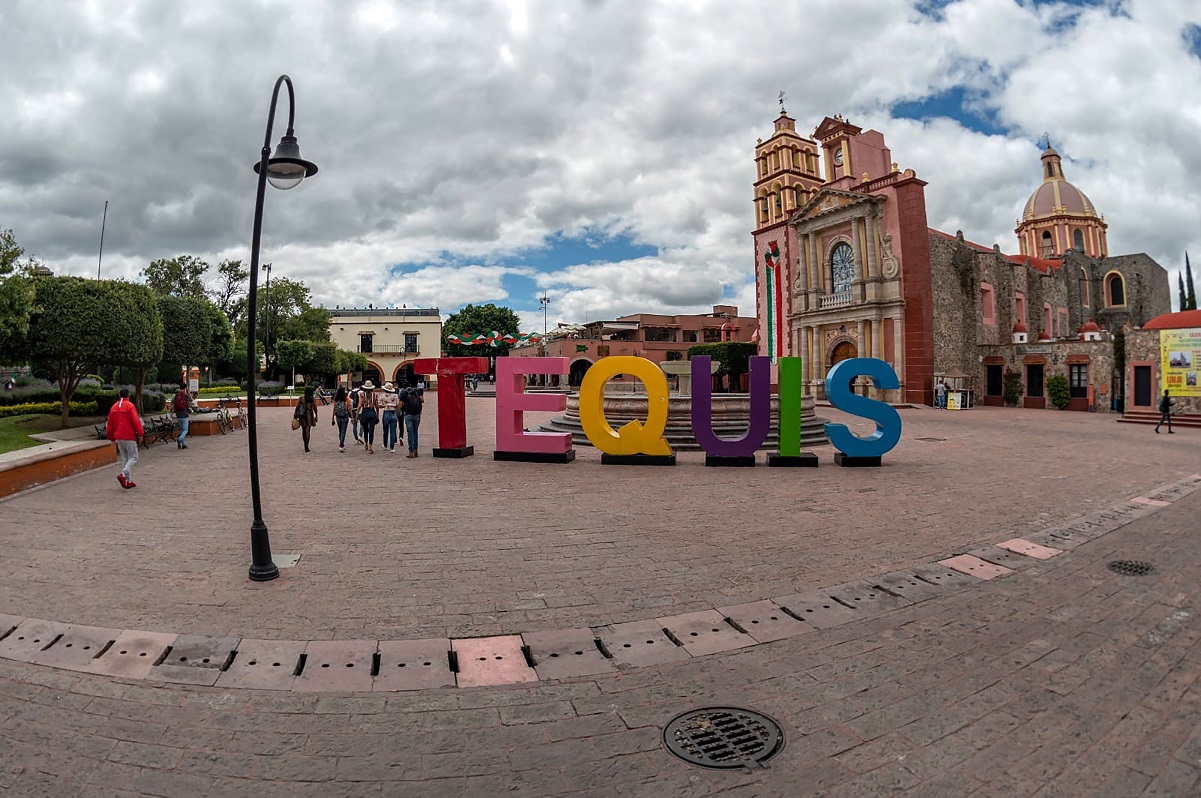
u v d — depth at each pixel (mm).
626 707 3828
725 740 3467
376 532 7637
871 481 11031
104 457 13266
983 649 4562
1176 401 22750
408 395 14180
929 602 5441
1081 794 3012
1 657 4422
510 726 3637
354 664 4340
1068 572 6203
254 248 5980
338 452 15352
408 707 3836
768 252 43500
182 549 6965
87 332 16672
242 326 55812
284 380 53875
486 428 21719
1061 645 4621
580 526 7902
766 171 44906
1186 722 3617
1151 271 56031
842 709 3775
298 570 6230
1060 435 19172
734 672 4238
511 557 6641
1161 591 5695
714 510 8781
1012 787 3062
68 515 8617
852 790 3045
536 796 3027
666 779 3145
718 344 44000
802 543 7152
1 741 3457
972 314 35188
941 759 3285
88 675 4184
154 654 4453
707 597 5527
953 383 31969
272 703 3873
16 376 32469
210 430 19938
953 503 9234
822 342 38719
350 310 67688
